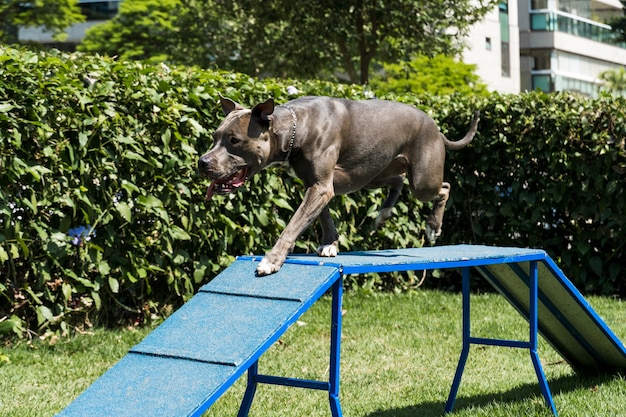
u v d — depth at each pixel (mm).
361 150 4355
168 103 6852
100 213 6512
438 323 7484
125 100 6637
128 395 3242
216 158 3875
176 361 3406
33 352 6090
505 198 9266
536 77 46469
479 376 5820
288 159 4191
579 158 8773
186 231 7086
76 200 6422
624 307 8328
